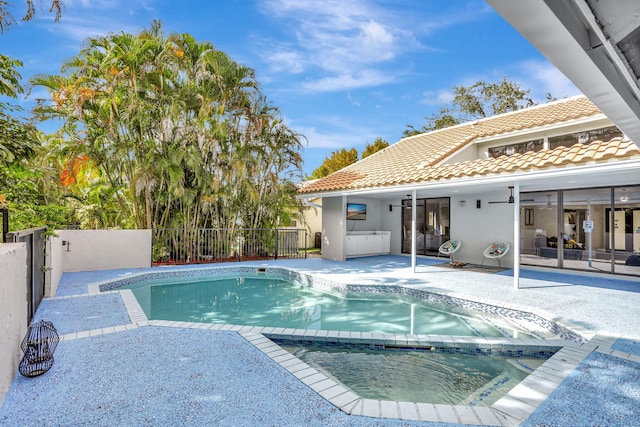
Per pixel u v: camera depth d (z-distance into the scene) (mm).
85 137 11750
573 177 8523
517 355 5129
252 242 14727
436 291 8359
